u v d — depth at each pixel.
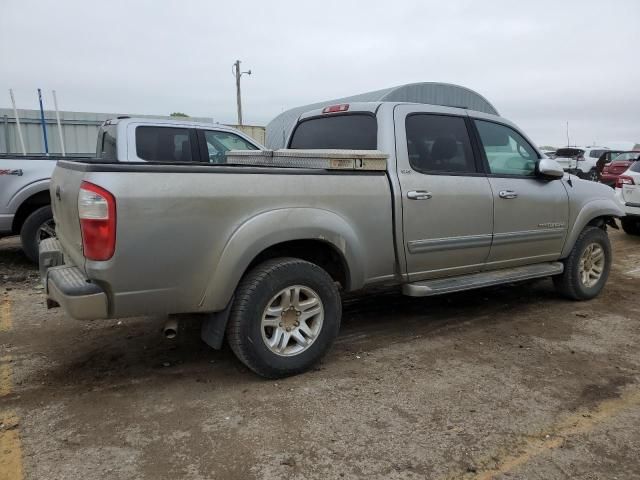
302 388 3.61
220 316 3.52
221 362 4.03
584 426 3.18
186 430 3.05
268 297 3.55
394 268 4.29
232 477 2.64
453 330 4.85
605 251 5.96
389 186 4.14
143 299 3.21
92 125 16.67
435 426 3.14
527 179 5.16
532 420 3.23
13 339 4.48
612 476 2.71
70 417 3.19
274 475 2.66
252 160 4.93
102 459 2.77
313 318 3.85
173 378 3.75
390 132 4.29
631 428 3.16
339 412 3.28
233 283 3.42
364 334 4.71
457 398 3.49
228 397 3.46
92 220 3.02
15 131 15.52
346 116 4.73
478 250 4.76
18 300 5.64
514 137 5.24
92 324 4.86
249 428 3.09
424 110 4.57
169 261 3.22
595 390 3.65
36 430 3.04
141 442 2.93
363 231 4.01
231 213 3.38
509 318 5.23
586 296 5.85
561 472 2.73
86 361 4.04
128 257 3.09
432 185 4.37
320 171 3.79
